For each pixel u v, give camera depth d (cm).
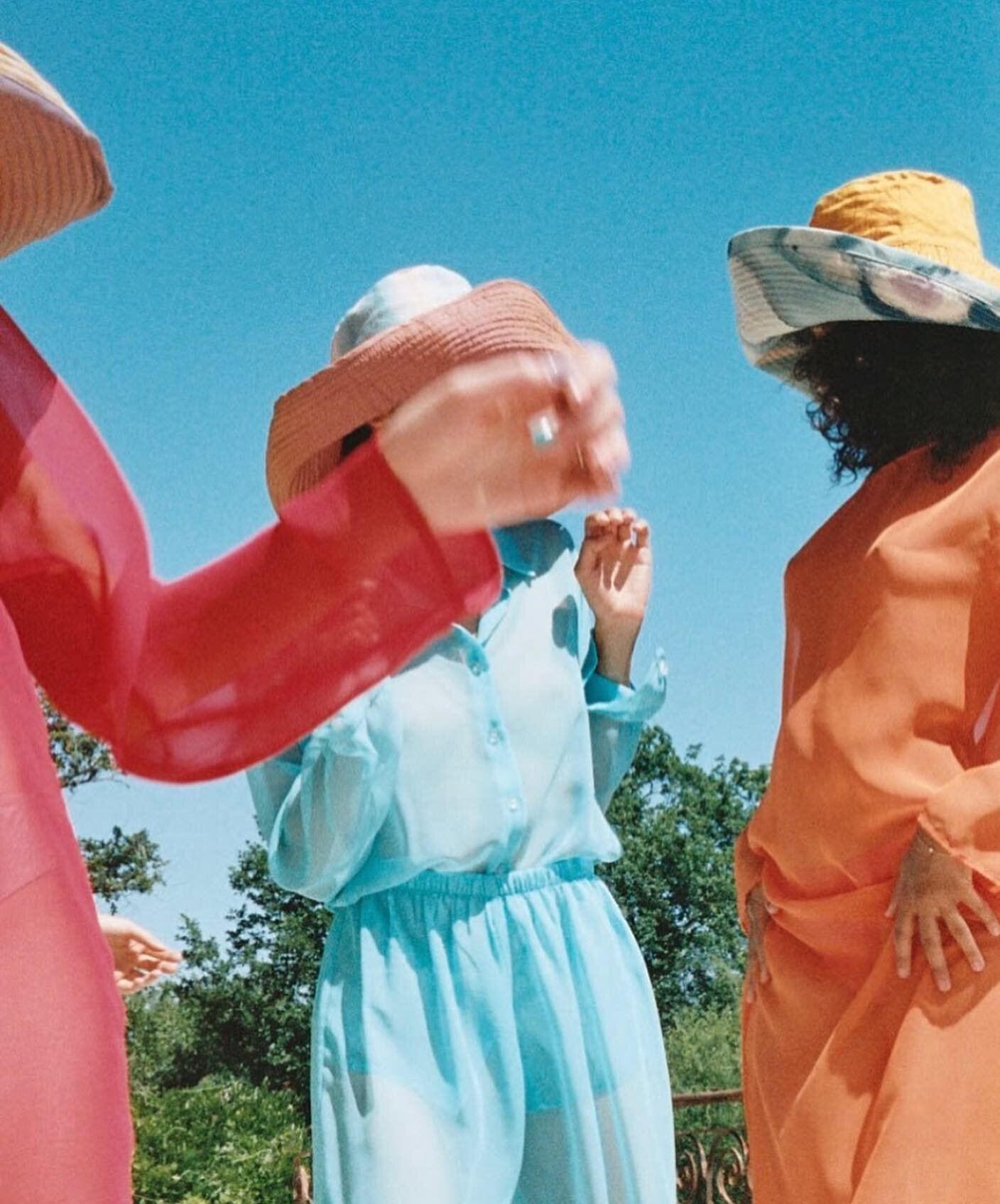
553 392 124
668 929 3488
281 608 140
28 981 115
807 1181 290
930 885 284
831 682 308
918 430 324
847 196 348
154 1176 1870
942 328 322
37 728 128
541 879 330
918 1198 265
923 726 296
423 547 136
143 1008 3328
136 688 140
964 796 283
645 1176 322
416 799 321
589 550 366
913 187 344
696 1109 1697
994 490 304
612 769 366
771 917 326
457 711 327
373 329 336
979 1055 272
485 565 139
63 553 134
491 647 339
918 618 300
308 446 239
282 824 324
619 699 364
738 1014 3133
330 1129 309
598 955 332
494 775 326
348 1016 316
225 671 141
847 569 315
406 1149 300
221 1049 3303
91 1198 113
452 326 176
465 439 127
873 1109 280
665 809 3597
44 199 146
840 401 339
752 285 345
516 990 322
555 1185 319
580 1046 321
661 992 3409
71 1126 113
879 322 331
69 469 135
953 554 301
